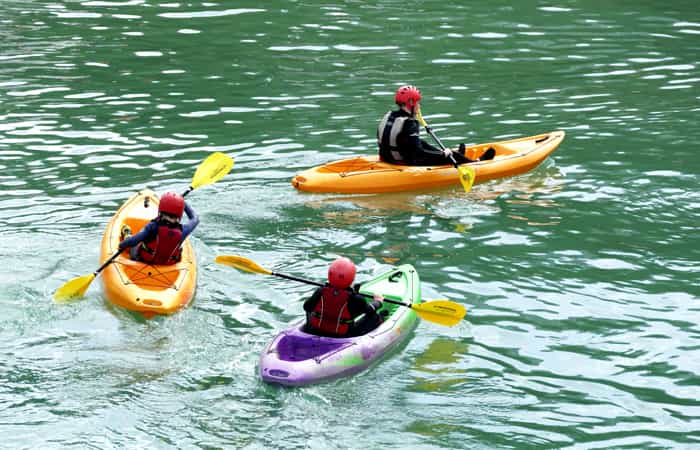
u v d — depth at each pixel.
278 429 23.56
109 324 29.03
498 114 54.16
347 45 69.94
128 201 37.22
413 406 24.88
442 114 54.06
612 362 27.30
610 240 36.47
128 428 23.36
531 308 30.75
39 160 44.78
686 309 30.55
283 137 49.47
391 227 38.19
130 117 52.25
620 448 23.02
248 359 27.06
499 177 44.84
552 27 76.69
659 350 27.94
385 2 86.88
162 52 67.00
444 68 64.06
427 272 33.56
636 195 41.56
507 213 39.81
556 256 34.94
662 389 25.83
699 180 43.25
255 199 41.03
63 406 24.25
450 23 77.88
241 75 61.38
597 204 40.59
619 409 24.83
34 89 57.03
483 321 29.89
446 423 24.05
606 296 31.56
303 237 36.94
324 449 22.75
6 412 23.89
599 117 53.47
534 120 53.00
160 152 46.62
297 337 26.83
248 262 29.62
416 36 73.12
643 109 54.94
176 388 25.38
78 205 39.12
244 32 73.69
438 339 28.80
